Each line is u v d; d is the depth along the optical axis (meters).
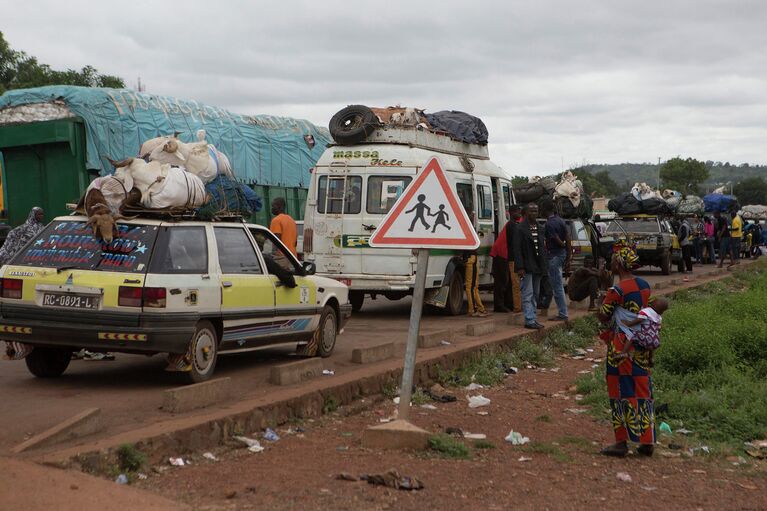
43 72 44.78
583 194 24.64
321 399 8.66
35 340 8.48
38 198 18.34
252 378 9.30
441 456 7.14
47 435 6.16
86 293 8.32
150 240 8.56
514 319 15.09
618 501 6.13
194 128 20.75
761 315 16.19
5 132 18.17
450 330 12.98
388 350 11.05
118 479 5.83
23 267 8.62
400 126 15.63
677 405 9.68
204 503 5.53
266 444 7.28
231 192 9.98
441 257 15.78
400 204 7.61
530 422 8.93
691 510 6.02
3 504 4.98
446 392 10.44
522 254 14.45
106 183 8.78
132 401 7.92
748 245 46.69
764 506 6.18
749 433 8.80
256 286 9.52
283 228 15.19
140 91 20.31
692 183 149.50
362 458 6.91
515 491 6.23
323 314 11.02
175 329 8.33
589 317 16.83
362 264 15.46
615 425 7.60
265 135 23.53
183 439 6.69
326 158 15.82
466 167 16.97
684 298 22.09
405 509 5.61
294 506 5.54
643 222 32.12
